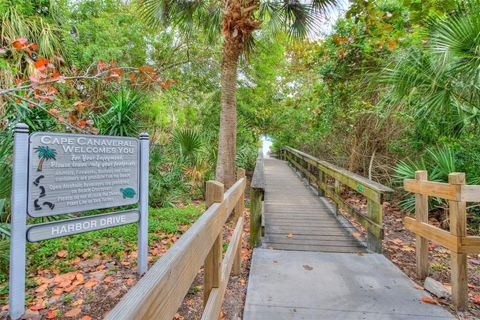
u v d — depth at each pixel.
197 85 8.55
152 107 6.23
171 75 7.88
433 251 3.29
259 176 3.84
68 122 3.14
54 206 1.98
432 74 3.13
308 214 4.44
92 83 5.41
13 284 1.81
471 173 4.17
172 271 0.70
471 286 2.41
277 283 2.34
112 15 7.19
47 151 1.95
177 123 7.18
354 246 3.20
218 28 5.77
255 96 9.34
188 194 5.91
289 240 3.36
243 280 2.50
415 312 1.94
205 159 6.38
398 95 3.53
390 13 4.59
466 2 3.11
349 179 3.64
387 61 4.19
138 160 2.54
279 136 13.57
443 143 4.62
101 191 2.26
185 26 5.91
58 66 5.18
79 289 2.25
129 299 0.53
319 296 2.14
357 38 4.91
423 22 3.36
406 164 5.25
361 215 3.31
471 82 2.96
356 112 5.74
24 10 4.95
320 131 7.66
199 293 2.29
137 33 7.17
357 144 6.65
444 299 2.11
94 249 2.99
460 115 3.51
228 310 2.01
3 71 4.16
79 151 2.12
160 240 3.37
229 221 4.47
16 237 1.81
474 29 2.65
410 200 4.75
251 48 5.98
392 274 2.52
